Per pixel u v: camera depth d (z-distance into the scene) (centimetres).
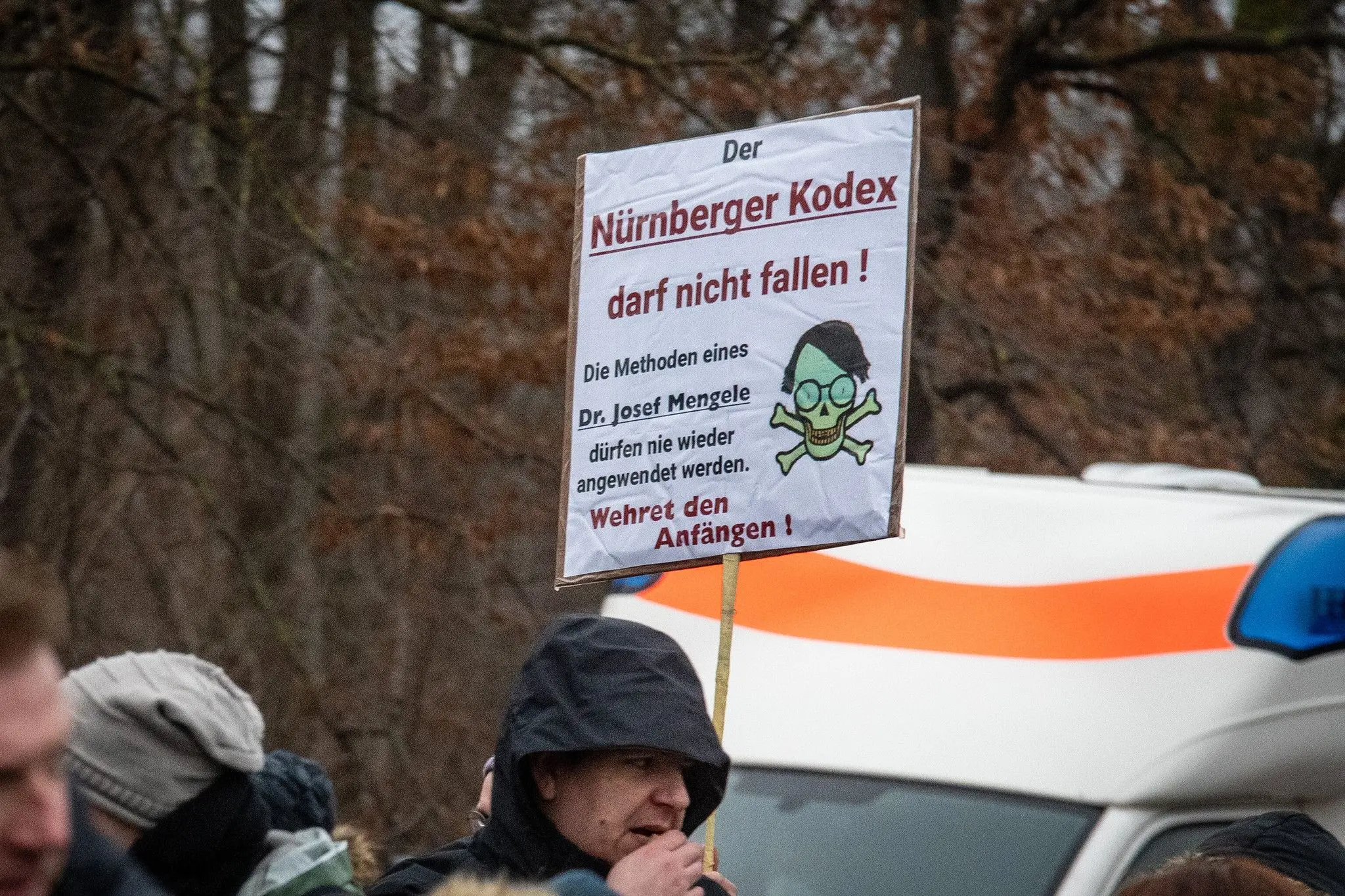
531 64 1580
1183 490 682
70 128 1520
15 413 1492
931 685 606
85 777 327
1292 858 497
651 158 533
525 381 1566
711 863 477
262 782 433
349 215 1548
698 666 644
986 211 1530
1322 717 600
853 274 500
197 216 1533
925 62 1530
